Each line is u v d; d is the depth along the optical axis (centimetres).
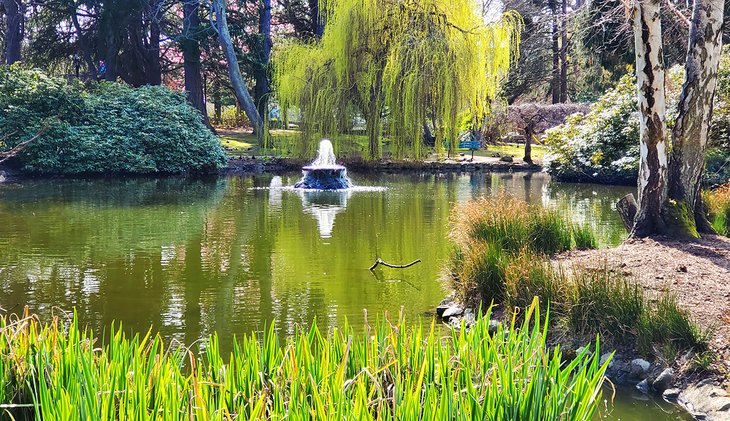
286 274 718
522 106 2545
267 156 2380
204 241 912
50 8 2822
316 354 282
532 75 3209
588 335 480
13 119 1889
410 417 216
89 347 266
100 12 2733
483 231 709
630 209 821
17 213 1172
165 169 2081
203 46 2828
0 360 251
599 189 1717
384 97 2162
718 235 787
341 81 2147
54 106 1961
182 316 559
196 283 674
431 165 2272
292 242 909
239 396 243
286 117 2281
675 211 769
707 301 513
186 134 2091
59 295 623
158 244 885
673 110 1458
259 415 222
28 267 739
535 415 231
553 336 491
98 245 873
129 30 2703
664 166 766
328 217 1152
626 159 1777
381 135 2198
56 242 894
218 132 3450
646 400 411
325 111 2145
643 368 439
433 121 2189
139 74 2861
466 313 562
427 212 1216
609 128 1861
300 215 1175
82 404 214
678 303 508
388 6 2094
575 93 3812
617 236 939
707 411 384
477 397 233
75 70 3388
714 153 1459
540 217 745
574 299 497
